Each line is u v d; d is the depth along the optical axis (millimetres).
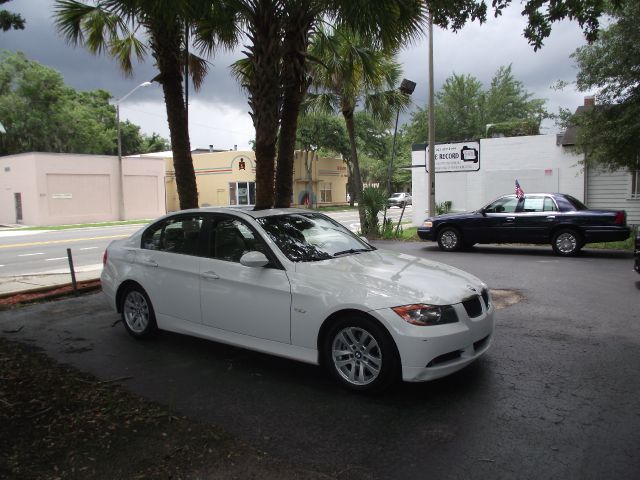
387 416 3996
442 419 3916
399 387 4559
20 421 3930
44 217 32250
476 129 46969
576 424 3779
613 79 13234
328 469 3244
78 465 3312
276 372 5031
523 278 9719
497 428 3744
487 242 13812
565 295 8141
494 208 13805
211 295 5293
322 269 4734
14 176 33688
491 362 5133
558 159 17844
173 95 9484
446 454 3402
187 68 9688
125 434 3711
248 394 4496
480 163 19312
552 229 12859
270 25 8047
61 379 4836
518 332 6152
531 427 3750
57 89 41844
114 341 6176
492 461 3303
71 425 3855
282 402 4309
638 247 8977
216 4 7891
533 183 18391
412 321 4133
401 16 7398
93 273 11719
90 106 48844
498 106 47594
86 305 8172
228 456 3398
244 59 11133
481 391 4422
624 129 12805
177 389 4641
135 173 37188
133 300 6234
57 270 13133
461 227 14039
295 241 5234
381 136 46875
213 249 5445
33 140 41406
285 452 3469
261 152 8516
